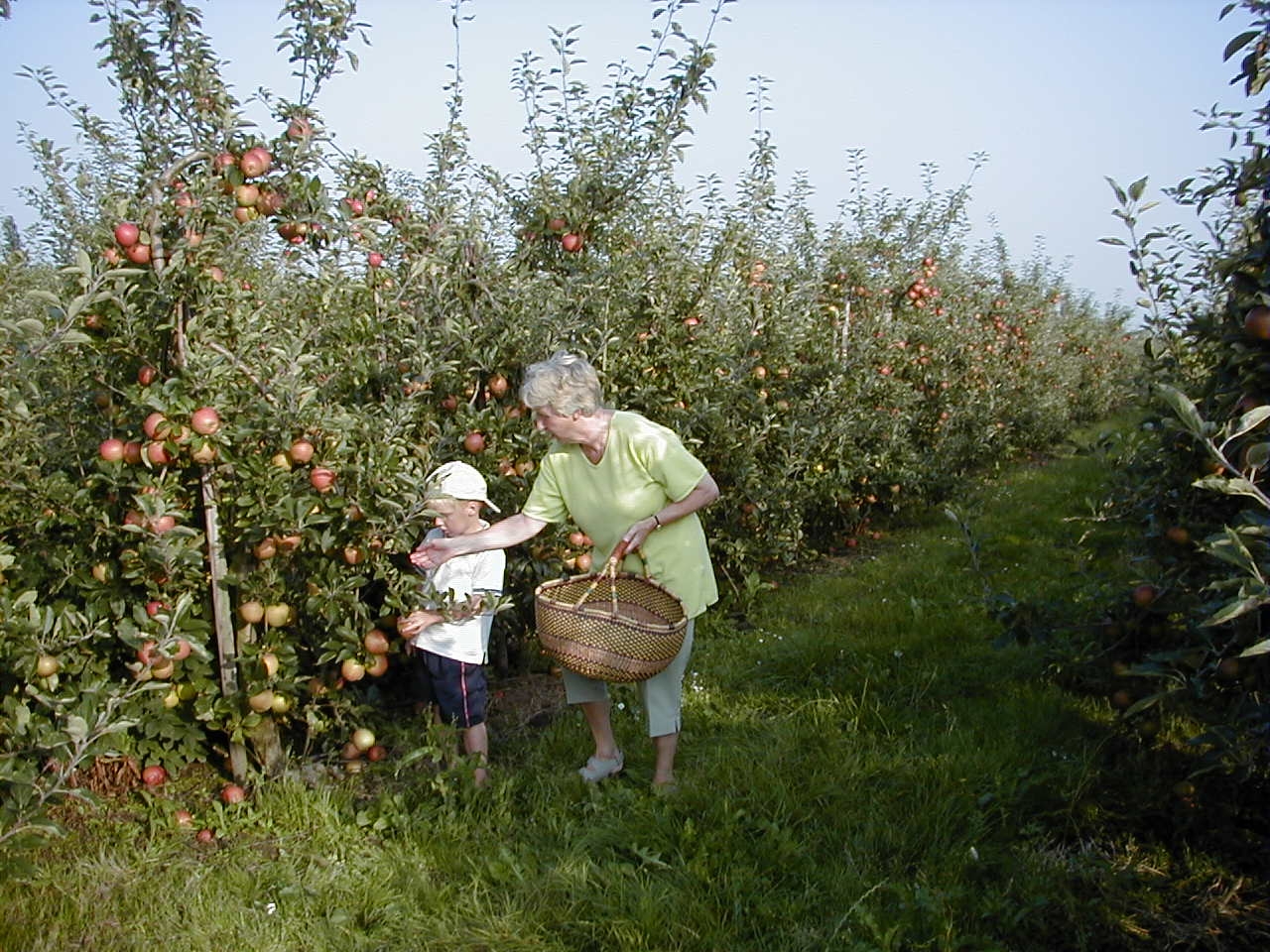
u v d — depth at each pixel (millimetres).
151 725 3643
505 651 5129
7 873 2936
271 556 3611
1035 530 8453
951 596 6223
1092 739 3922
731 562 6699
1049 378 15617
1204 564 3203
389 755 4203
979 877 3088
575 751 4098
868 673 4805
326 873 3207
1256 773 3162
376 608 4254
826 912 2934
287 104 3783
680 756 3994
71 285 3510
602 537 3664
